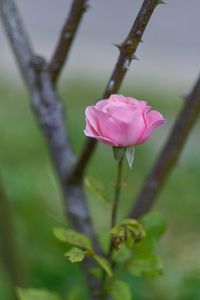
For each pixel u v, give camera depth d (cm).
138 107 75
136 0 379
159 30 372
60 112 97
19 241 133
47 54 337
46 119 96
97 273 90
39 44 346
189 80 312
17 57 94
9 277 111
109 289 87
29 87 96
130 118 73
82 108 249
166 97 276
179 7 384
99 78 296
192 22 378
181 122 93
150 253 88
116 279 88
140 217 95
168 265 134
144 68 321
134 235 82
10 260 110
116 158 76
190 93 92
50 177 157
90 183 87
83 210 98
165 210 179
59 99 97
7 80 275
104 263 82
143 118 75
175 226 172
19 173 163
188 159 204
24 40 93
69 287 131
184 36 369
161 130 226
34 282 130
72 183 97
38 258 133
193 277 133
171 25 376
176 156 94
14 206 141
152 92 283
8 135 207
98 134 75
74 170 95
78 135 210
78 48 343
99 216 156
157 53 347
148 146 214
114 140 75
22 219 138
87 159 93
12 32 93
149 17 78
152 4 77
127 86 288
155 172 95
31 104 97
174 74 318
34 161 196
